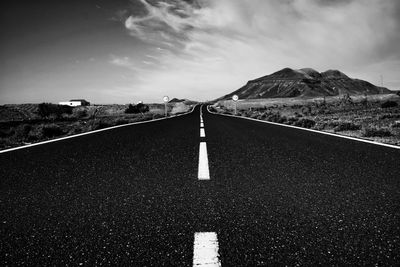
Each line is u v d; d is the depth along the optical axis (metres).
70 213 2.39
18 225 2.14
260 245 1.77
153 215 2.31
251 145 6.47
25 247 1.79
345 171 3.83
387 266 1.53
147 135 8.88
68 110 54.50
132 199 2.75
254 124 14.36
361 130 10.32
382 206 2.48
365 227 2.04
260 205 2.53
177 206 2.52
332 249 1.72
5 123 28.00
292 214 2.30
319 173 3.74
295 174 3.70
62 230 2.04
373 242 1.81
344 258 1.61
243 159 4.79
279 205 2.52
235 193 2.89
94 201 2.70
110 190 3.06
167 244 1.79
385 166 4.11
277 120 17.33
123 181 3.44
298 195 2.81
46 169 4.14
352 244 1.78
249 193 2.89
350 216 2.25
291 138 7.79
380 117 17.06
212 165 4.30
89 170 4.06
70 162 4.66
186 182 3.35
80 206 2.56
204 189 3.05
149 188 3.12
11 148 6.23
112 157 5.07
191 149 5.93
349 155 5.04
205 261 1.57
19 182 3.43
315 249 1.72
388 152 5.29
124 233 1.97
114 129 11.41
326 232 1.96
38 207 2.55
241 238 1.87
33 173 3.90
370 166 4.12
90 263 1.58
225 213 2.33
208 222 2.14
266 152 5.48
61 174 3.83
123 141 7.34
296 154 5.22
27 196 2.88
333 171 3.84
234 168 4.09
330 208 2.44
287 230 1.99
